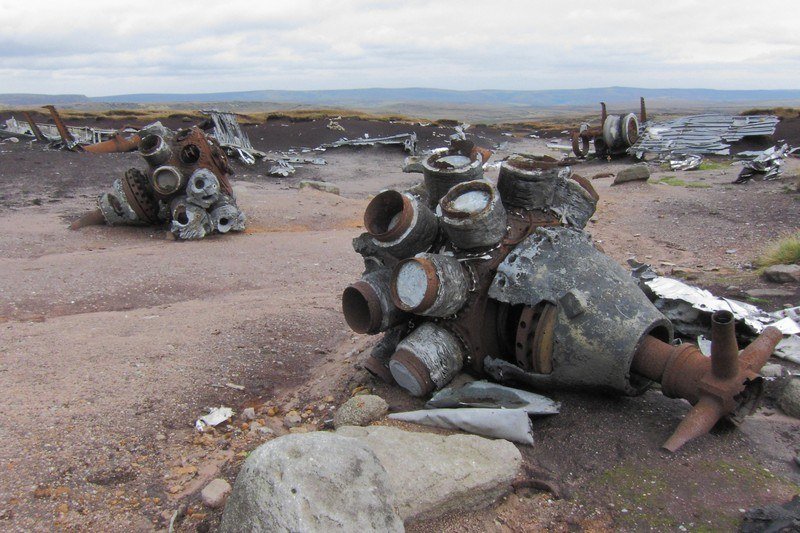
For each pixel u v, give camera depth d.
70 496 3.63
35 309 7.71
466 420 4.25
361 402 4.54
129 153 25.12
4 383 4.92
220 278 9.59
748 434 4.25
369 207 5.01
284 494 2.82
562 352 4.43
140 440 4.36
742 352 4.32
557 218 5.21
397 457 3.57
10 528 3.30
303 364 6.17
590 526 3.46
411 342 4.80
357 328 5.00
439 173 5.14
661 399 4.76
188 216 12.71
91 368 5.38
